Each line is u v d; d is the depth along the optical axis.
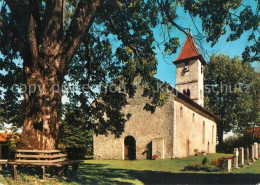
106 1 11.70
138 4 12.09
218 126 44.72
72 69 16.09
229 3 10.54
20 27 10.15
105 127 15.78
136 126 26.39
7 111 14.84
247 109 39.53
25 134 9.20
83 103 15.71
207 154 31.00
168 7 12.15
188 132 27.73
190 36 11.58
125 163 21.05
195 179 12.37
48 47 9.50
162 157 24.11
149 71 13.15
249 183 10.96
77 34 9.95
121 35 12.86
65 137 18.58
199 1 11.12
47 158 8.96
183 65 39.34
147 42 12.95
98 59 15.60
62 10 9.98
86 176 11.51
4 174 8.79
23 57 9.84
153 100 13.74
